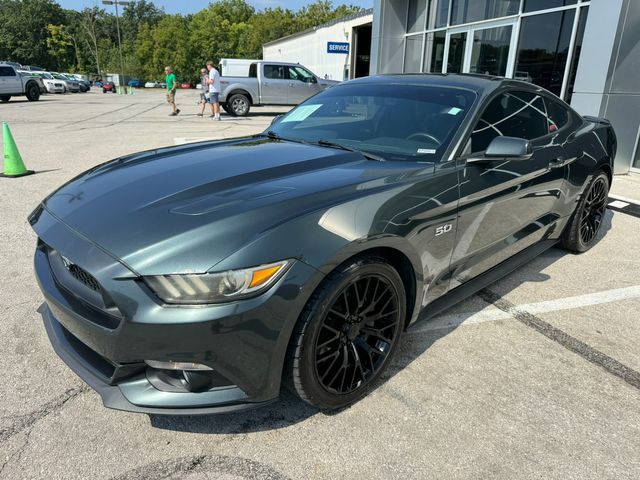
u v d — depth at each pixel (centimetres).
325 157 260
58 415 217
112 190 229
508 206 299
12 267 373
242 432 210
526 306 330
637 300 342
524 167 305
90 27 7212
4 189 607
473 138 275
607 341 289
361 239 199
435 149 266
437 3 1227
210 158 266
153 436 206
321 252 188
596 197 420
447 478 188
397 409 226
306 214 193
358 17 2239
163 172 245
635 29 694
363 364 228
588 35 725
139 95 3638
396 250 221
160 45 7750
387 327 232
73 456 195
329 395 212
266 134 337
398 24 1352
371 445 204
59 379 242
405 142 278
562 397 237
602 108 717
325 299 192
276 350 185
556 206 363
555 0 872
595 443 208
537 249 367
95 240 190
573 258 419
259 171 237
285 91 1694
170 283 171
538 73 930
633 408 231
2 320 295
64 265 207
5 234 445
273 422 216
